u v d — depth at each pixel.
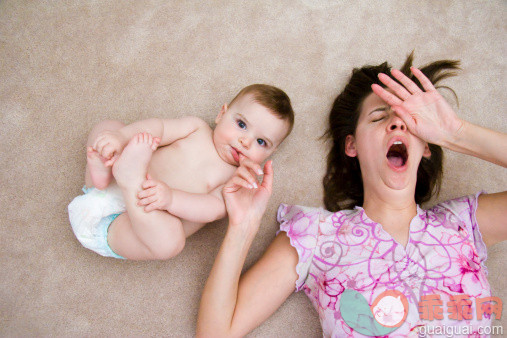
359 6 1.66
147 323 1.35
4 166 1.41
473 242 1.20
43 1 1.54
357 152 1.35
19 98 1.46
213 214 1.21
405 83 1.23
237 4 1.61
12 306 1.32
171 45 1.55
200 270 1.40
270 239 1.45
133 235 1.16
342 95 1.47
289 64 1.58
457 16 1.67
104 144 1.06
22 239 1.37
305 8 1.64
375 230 1.20
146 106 1.50
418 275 1.13
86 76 1.50
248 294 1.21
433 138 1.22
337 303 1.16
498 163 1.20
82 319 1.33
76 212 1.19
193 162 1.30
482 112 1.59
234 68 1.56
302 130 1.54
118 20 1.56
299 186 1.51
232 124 1.29
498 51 1.65
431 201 1.50
